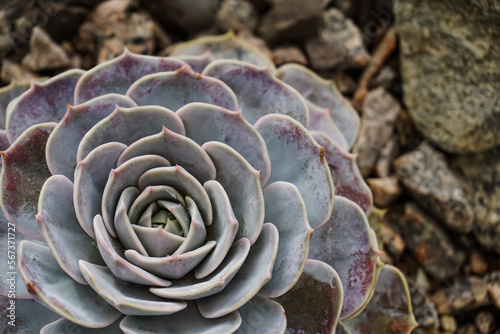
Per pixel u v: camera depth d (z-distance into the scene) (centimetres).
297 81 30
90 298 24
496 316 32
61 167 24
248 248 24
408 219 33
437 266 33
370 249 25
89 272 23
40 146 25
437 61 32
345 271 25
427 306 32
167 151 24
